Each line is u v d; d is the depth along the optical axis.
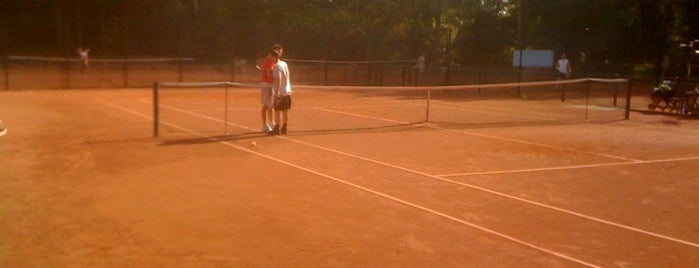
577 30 44.19
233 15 48.84
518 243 7.83
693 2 39.81
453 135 16.86
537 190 10.66
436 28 47.22
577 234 8.26
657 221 8.95
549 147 15.13
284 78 16.05
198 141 14.89
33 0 47.75
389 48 44.19
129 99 26.02
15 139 14.71
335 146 14.62
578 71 41.31
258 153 13.48
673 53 41.06
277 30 40.72
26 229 7.89
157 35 41.00
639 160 13.66
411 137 16.34
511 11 48.09
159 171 11.44
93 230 7.91
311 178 11.15
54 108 22.08
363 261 7.07
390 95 30.20
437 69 36.97
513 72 33.97
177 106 23.08
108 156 12.76
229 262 6.94
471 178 11.45
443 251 7.47
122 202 9.24
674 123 20.66
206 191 10.03
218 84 16.92
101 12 48.53
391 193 10.18
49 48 41.59
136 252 7.17
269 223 8.41
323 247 7.51
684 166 13.07
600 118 21.72
